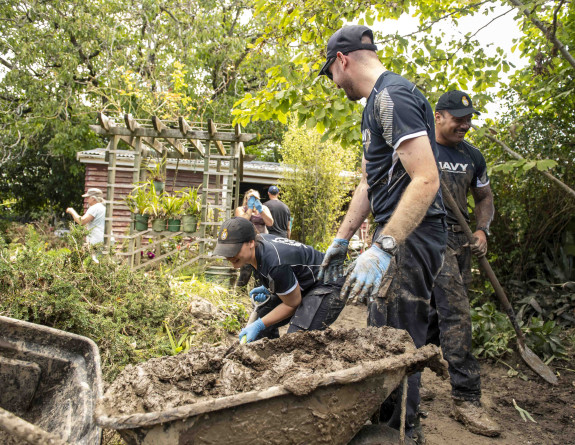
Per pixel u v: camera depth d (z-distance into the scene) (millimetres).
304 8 4422
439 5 5090
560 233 6234
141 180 8250
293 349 2217
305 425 1753
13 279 3438
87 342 2443
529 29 5203
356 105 4312
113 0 18375
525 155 5801
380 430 2064
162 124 7367
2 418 1336
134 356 3381
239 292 6762
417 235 2391
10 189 21328
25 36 17297
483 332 4770
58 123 18453
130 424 1541
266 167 13531
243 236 2840
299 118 4246
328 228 11617
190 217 7402
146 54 18047
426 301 2500
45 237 7676
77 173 20000
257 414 1677
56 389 2377
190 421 1595
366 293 1963
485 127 4195
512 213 6051
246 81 20797
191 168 11844
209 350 2074
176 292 4820
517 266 6113
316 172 11555
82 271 3969
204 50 18953
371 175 2480
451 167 3625
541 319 5551
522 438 3150
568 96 5344
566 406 3678
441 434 3156
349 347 2113
